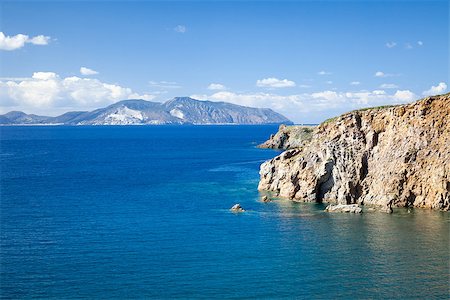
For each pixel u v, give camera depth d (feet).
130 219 305.94
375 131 357.41
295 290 182.80
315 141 382.83
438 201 315.78
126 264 213.46
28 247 240.53
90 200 378.12
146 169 603.26
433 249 229.45
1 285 189.06
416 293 178.29
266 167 427.33
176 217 311.47
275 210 331.36
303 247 237.45
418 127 335.26
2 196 397.60
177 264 213.05
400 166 332.80
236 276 197.57
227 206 348.59
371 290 181.78
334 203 351.87
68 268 208.33
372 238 251.19
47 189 437.58
